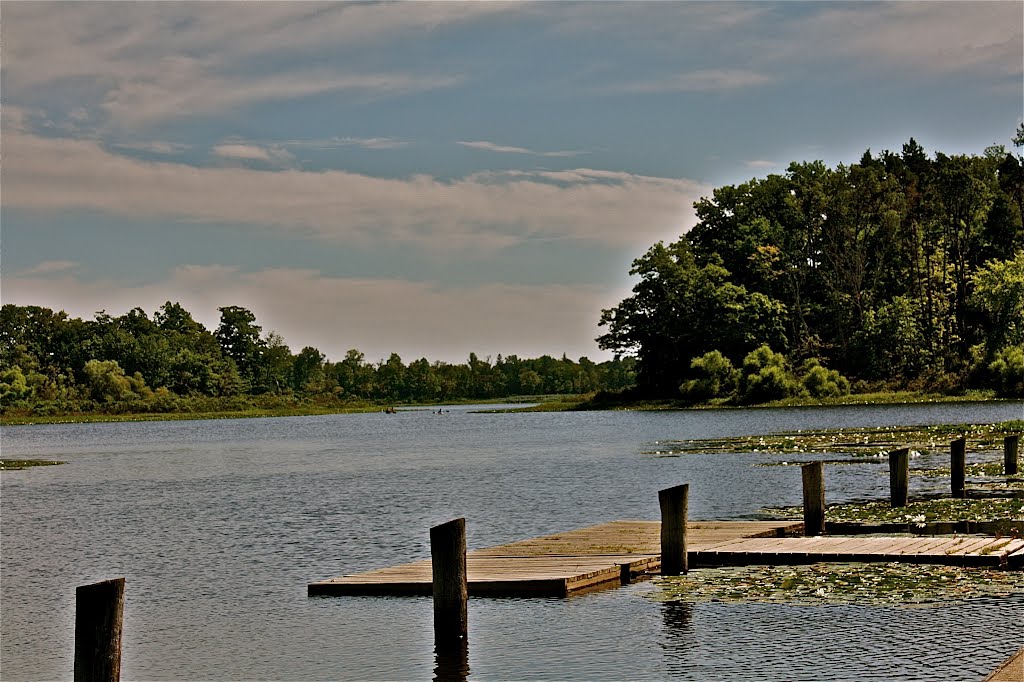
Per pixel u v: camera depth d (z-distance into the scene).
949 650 20.80
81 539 42.97
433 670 21.66
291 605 28.00
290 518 47.12
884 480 51.88
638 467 66.75
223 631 25.84
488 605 25.97
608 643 22.45
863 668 20.05
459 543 22.55
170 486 67.06
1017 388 147.88
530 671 21.09
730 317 173.25
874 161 198.75
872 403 152.75
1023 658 17.28
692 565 29.55
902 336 166.25
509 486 58.62
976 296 163.00
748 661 20.81
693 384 172.00
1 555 39.16
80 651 14.88
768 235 186.12
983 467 53.88
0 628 27.78
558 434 117.81
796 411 143.00
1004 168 174.12
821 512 34.19
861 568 27.81
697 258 189.12
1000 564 27.86
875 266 181.50
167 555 37.97
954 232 175.12
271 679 21.97
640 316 184.50
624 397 189.25
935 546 29.45
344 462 85.25
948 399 148.75
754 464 64.25
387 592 28.31
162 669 23.05
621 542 32.44
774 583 26.58
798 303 178.88
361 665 22.41
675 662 21.02
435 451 96.12
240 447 117.19
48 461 96.75
